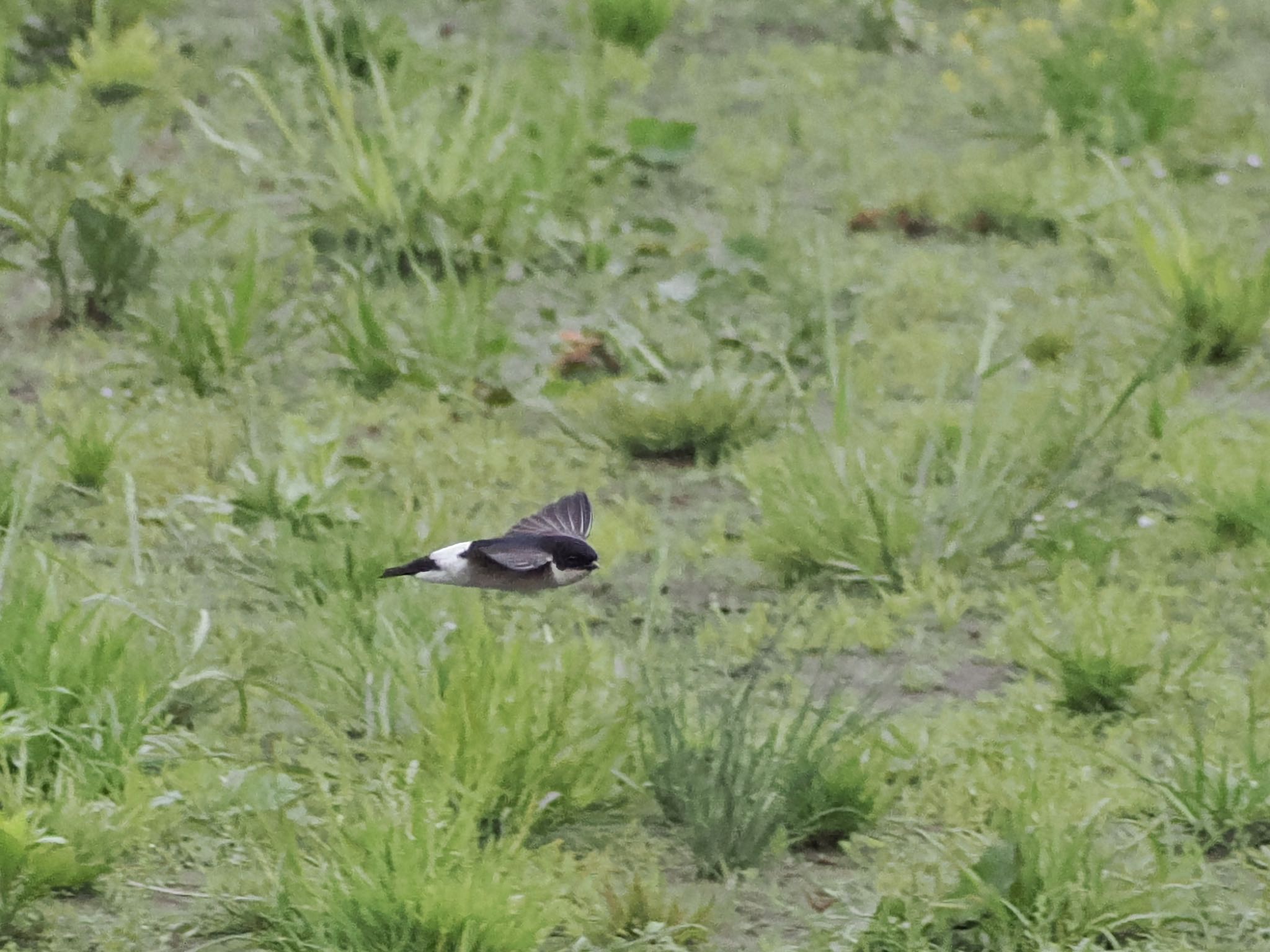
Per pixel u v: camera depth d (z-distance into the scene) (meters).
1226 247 15.22
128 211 15.23
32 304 14.78
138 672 8.73
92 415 11.94
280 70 19.84
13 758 8.22
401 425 13.03
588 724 8.66
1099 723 9.51
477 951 7.11
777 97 20.70
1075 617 10.59
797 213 17.55
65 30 20.28
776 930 7.65
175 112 18.86
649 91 20.66
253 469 11.86
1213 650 10.20
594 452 12.99
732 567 11.42
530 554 5.89
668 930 7.40
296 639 9.84
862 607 10.92
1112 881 7.75
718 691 9.29
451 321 13.96
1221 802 8.41
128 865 7.87
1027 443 12.39
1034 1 24.77
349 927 7.12
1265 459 12.16
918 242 17.11
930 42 22.78
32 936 7.36
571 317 15.16
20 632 8.66
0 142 16.44
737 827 8.09
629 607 10.73
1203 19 24.20
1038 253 16.94
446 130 17.31
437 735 8.27
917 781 8.85
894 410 13.59
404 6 22.48
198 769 8.37
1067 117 19.78
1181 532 11.72
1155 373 13.42
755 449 12.90
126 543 11.14
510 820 8.23
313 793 8.29
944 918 7.46
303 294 15.10
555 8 23.14
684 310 15.28
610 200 17.58
